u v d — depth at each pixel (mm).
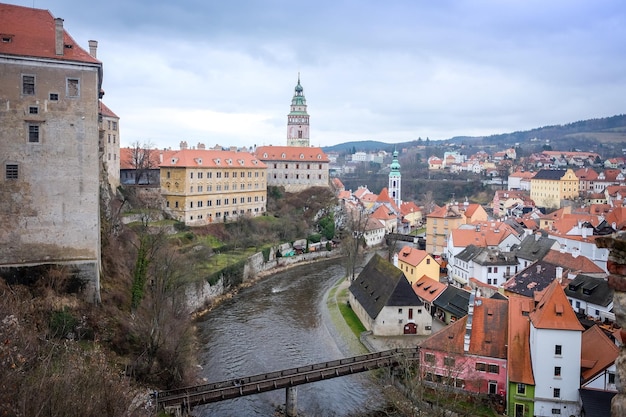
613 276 12703
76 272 59250
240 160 151500
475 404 55531
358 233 145500
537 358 53094
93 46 80938
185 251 104062
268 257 127438
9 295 47125
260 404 58062
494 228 122625
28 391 23750
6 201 56406
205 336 77625
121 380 36500
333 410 56938
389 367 60969
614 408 12336
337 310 92562
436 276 97875
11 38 56781
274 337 78062
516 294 84562
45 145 57688
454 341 59500
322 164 185500
